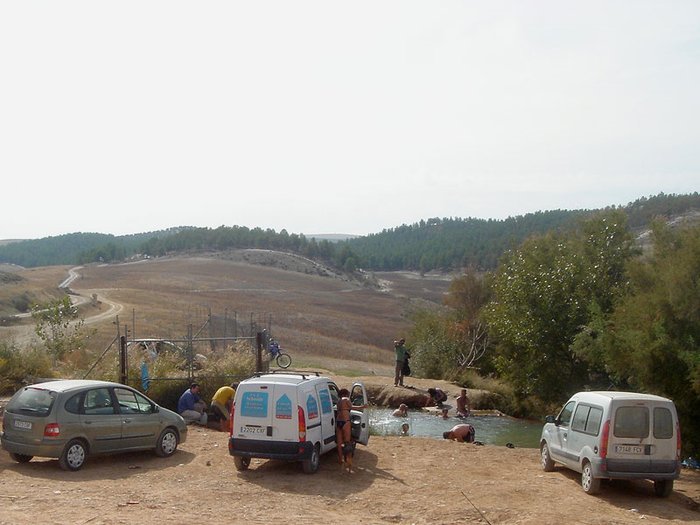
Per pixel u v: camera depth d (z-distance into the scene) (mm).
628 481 15758
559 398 37312
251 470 15297
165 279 140750
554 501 13367
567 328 36594
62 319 33781
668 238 23719
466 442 21719
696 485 16531
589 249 38781
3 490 12414
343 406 15719
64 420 14438
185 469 15266
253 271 167125
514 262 41344
